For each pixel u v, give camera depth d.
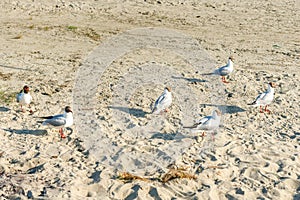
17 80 17.12
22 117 13.94
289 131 13.50
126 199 9.91
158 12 27.05
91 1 28.39
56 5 27.31
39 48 21.17
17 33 23.05
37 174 10.59
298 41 23.36
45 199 9.59
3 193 9.81
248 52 21.44
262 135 13.15
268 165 11.40
